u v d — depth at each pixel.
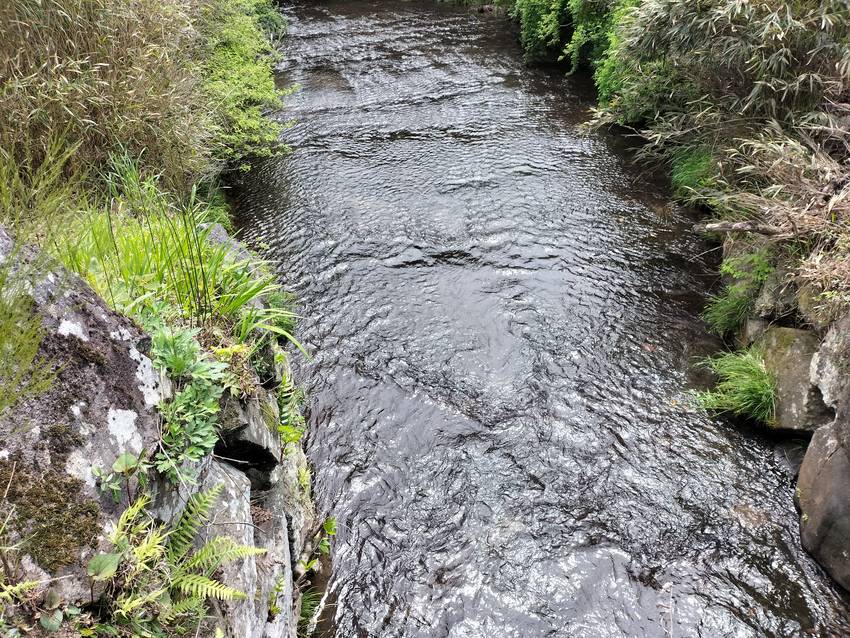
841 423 2.96
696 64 5.27
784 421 3.48
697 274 4.93
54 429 1.60
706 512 3.27
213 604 1.79
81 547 1.51
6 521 1.37
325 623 2.84
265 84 7.46
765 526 3.20
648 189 6.04
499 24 10.74
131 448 1.75
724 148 4.98
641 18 5.44
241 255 4.01
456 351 4.30
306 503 3.24
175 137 4.69
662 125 5.97
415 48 9.88
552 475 3.48
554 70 8.87
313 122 7.65
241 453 2.44
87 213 2.80
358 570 3.06
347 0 12.64
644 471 3.49
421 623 2.84
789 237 3.76
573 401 3.92
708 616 2.83
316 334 4.47
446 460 3.58
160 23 4.97
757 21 4.52
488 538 3.18
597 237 5.39
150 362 1.98
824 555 2.96
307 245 5.42
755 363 3.74
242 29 8.20
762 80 4.68
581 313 4.58
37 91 3.85
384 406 3.92
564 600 2.90
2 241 1.82
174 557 1.75
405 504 3.36
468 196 6.04
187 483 1.92
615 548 3.12
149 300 2.37
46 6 4.14
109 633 1.49
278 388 3.35
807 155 4.13
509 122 7.48
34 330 1.54
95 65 4.31
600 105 7.25
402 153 6.89
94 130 4.19
